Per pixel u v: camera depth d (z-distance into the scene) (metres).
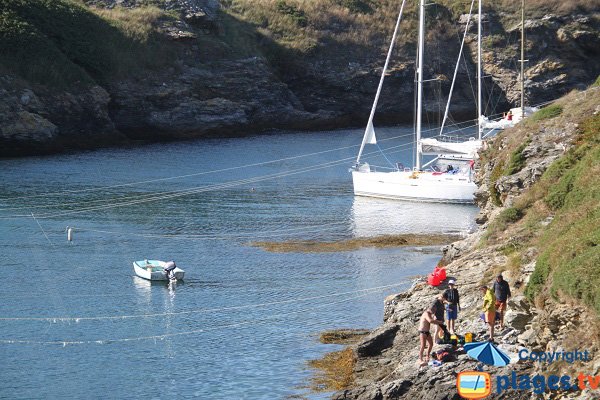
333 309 115.94
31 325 110.81
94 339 106.06
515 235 105.81
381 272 134.25
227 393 89.19
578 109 123.50
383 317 103.19
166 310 116.56
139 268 132.25
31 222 164.25
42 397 89.56
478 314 88.94
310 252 146.75
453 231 162.00
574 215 95.69
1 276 131.12
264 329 108.50
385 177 192.50
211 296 122.62
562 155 115.81
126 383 92.81
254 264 139.00
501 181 117.44
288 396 87.12
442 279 100.00
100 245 149.38
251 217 172.00
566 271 80.25
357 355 93.81
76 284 127.94
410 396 78.12
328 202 188.38
